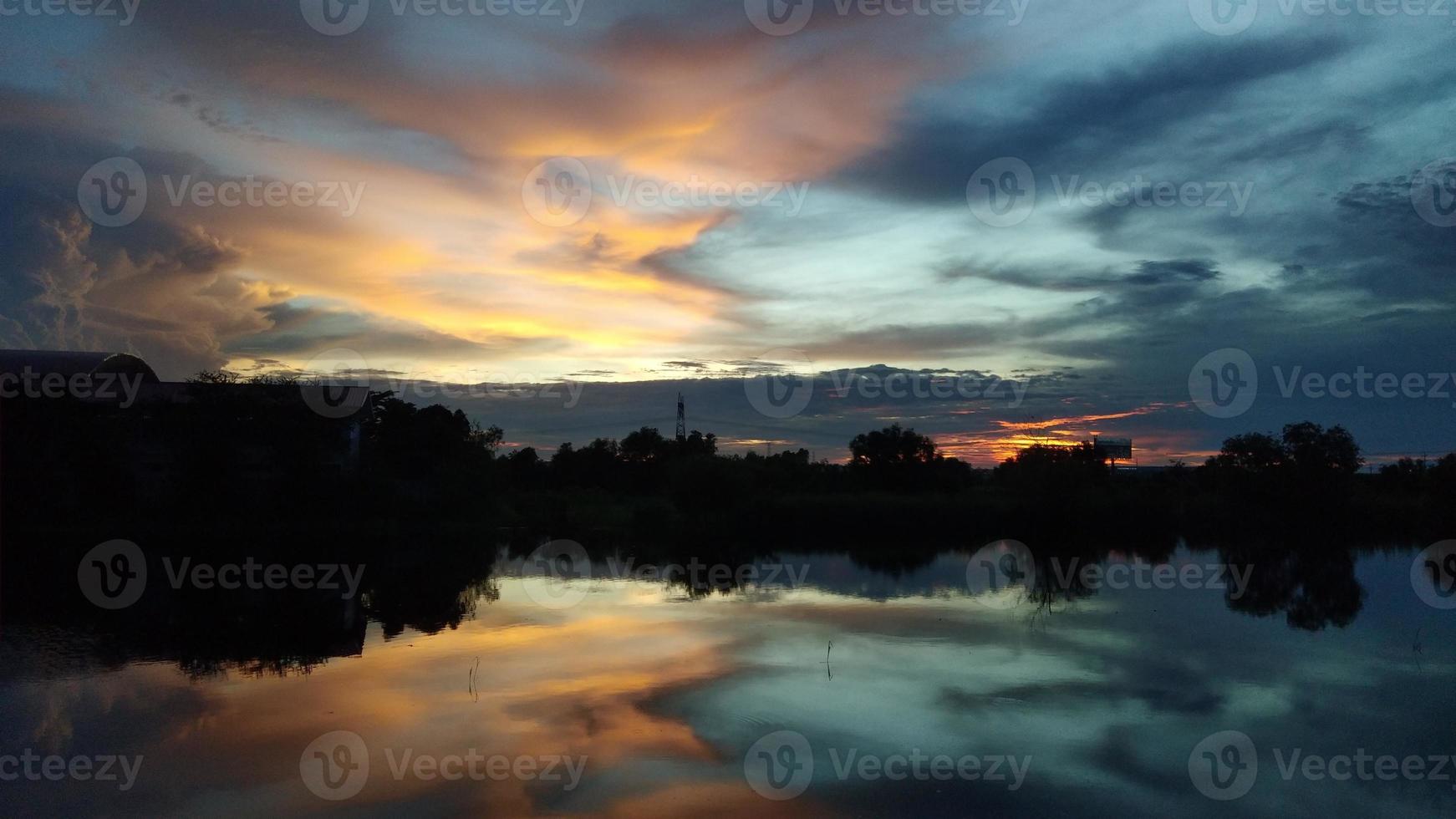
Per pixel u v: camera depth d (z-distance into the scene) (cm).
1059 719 1530
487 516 6050
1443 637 2244
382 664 1958
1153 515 5391
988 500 5562
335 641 2220
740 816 1123
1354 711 1583
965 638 2205
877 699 1647
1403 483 6012
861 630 2319
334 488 5212
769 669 1877
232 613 2678
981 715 1552
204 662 1991
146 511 4997
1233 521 5538
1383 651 2078
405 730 1465
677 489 5653
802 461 7931
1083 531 5338
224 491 4997
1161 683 1770
